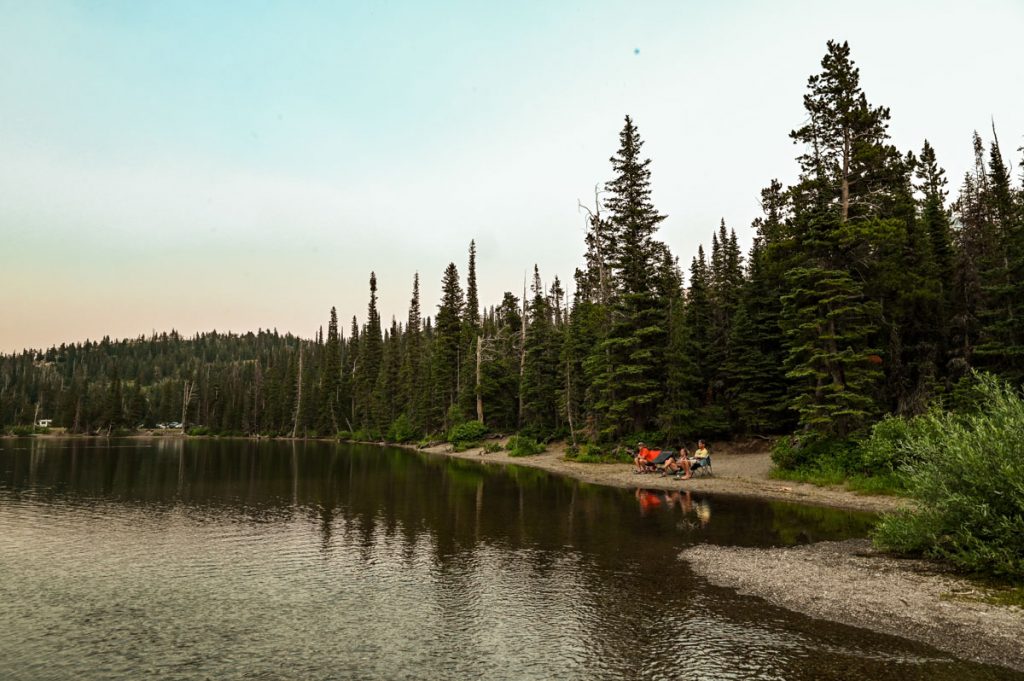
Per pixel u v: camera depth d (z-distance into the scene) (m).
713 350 40.19
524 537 15.59
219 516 19.16
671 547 14.27
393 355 81.75
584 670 7.57
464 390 63.03
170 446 72.44
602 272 43.22
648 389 38.25
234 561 13.28
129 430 127.94
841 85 26.97
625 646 8.35
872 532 13.65
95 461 44.41
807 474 24.56
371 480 30.27
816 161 28.81
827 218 26.47
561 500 22.39
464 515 19.14
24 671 7.61
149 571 12.47
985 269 30.11
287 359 125.12
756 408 34.72
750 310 36.62
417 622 9.38
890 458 21.00
